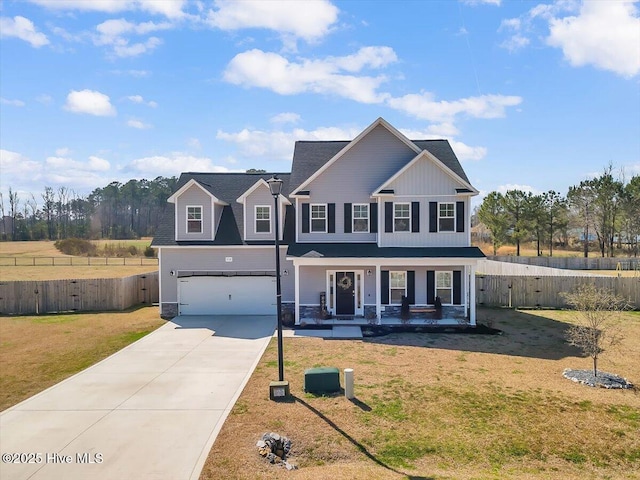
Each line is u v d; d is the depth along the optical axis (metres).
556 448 8.20
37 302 22.09
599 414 9.55
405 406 9.85
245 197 20.78
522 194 46.28
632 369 12.68
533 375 12.08
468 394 10.60
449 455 7.90
